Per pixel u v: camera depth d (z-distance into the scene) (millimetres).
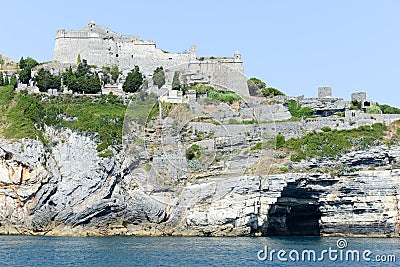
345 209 179375
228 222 163500
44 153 175000
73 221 170000
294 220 185875
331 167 180375
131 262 116438
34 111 189000
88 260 118938
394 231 177875
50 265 113312
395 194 178750
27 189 170875
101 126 181250
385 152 183125
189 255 125938
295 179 173750
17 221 171000
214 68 160875
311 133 196125
